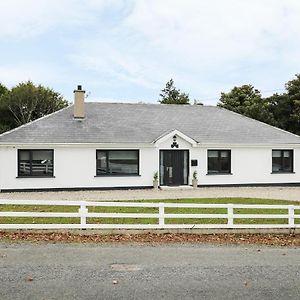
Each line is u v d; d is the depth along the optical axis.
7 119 54.41
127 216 12.50
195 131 27.11
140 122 27.47
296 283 7.92
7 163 22.94
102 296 7.00
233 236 12.48
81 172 24.03
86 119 26.72
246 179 26.66
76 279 7.90
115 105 29.73
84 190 24.02
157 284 7.72
